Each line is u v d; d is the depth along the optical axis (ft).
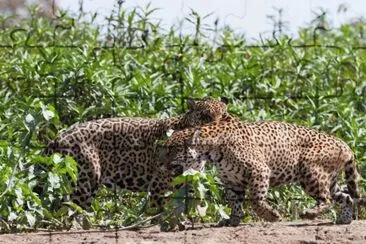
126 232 73.15
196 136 77.61
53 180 74.90
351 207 79.10
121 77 96.89
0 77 98.37
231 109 93.61
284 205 84.74
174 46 104.73
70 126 89.81
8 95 96.12
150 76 96.43
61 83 94.73
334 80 105.29
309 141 80.53
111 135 81.71
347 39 125.29
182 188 74.23
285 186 86.07
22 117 81.30
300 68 104.12
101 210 81.15
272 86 99.96
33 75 96.68
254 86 100.68
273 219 78.79
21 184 73.87
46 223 76.54
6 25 126.62
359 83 103.30
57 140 81.30
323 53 111.55
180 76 97.81
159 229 74.69
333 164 80.07
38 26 119.24
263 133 79.51
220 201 82.58
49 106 76.33
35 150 84.28
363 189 86.07
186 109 93.09
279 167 80.02
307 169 80.02
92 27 113.70
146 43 107.76
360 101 100.63
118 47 106.63
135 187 82.38
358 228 73.77
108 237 71.05
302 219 80.43
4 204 73.92
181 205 73.56
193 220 79.82
